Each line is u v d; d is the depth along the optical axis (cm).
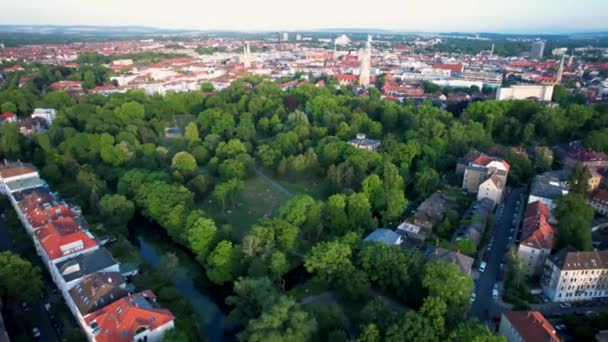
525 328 11869
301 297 14925
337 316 13062
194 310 15150
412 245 17538
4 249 17562
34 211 18088
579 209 18150
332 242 15362
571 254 14562
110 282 13450
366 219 19025
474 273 16125
